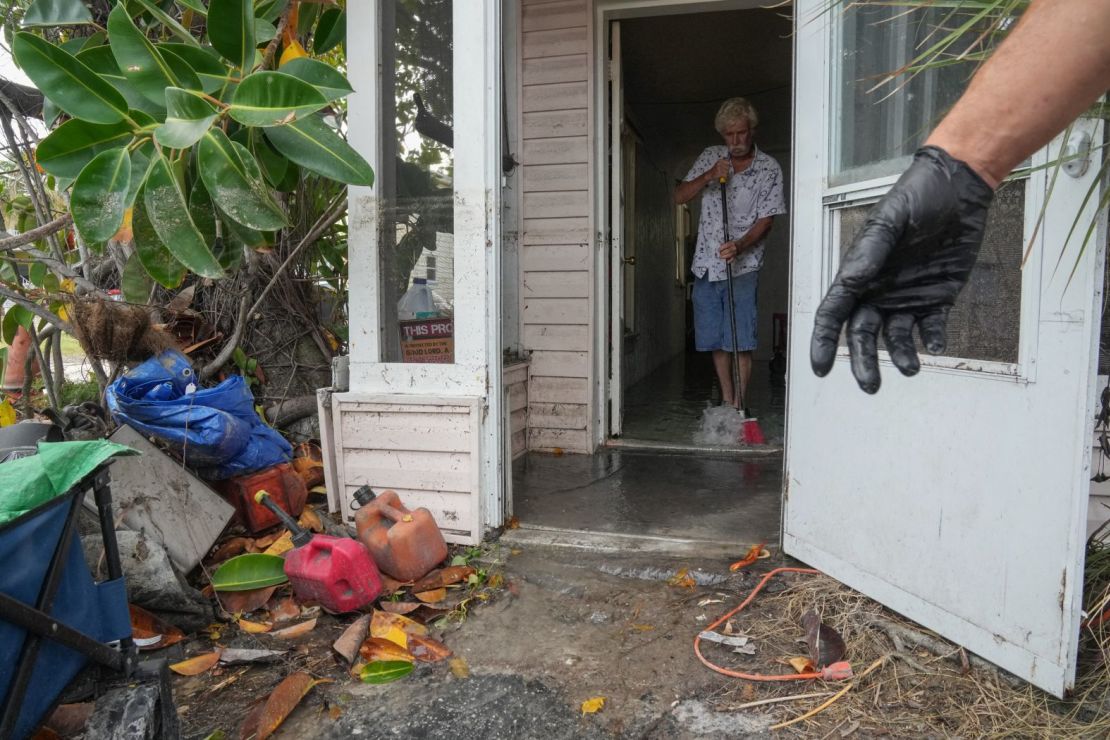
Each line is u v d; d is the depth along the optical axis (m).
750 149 4.51
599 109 4.20
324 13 3.12
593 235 4.23
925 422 2.11
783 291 9.49
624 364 6.30
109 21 2.29
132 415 2.73
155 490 2.62
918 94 2.11
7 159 3.63
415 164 2.97
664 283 8.40
